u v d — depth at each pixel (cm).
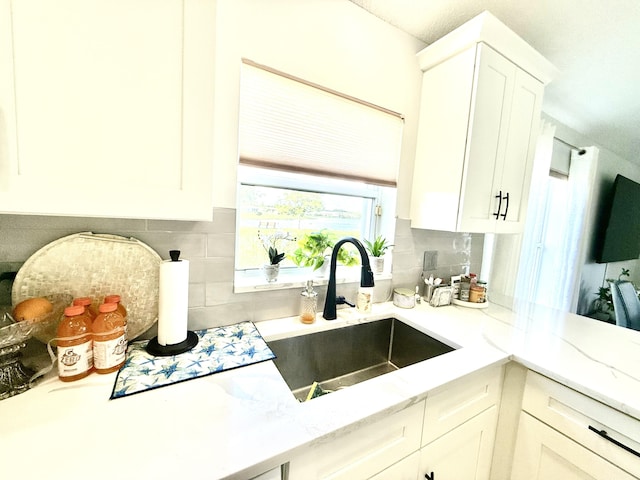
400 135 133
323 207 136
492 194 126
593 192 253
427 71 133
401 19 121
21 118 50
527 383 92
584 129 235
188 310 95
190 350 83
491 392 94
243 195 113
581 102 189
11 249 70
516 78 124
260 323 108
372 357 126
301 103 106
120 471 44
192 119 64
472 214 120
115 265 81
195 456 48
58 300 74
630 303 201
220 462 47
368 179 127
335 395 68
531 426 91
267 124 101
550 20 119
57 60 52
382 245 140
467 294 148
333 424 57
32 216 71
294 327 105
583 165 234
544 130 189
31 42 50
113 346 70
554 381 85
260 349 85
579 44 133
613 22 118
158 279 87
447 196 123
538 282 237
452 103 120
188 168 65
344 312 125
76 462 45
